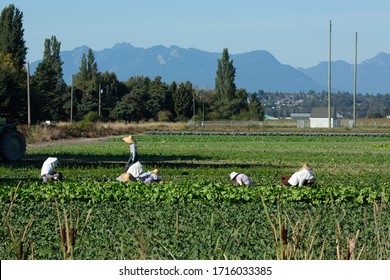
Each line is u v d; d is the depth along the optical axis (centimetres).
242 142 18912
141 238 2367
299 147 16362
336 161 11631
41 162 10781
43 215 4688
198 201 5372
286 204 5178
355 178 8488
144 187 5891
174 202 5312
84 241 3769
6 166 9825
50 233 4059
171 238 3872
